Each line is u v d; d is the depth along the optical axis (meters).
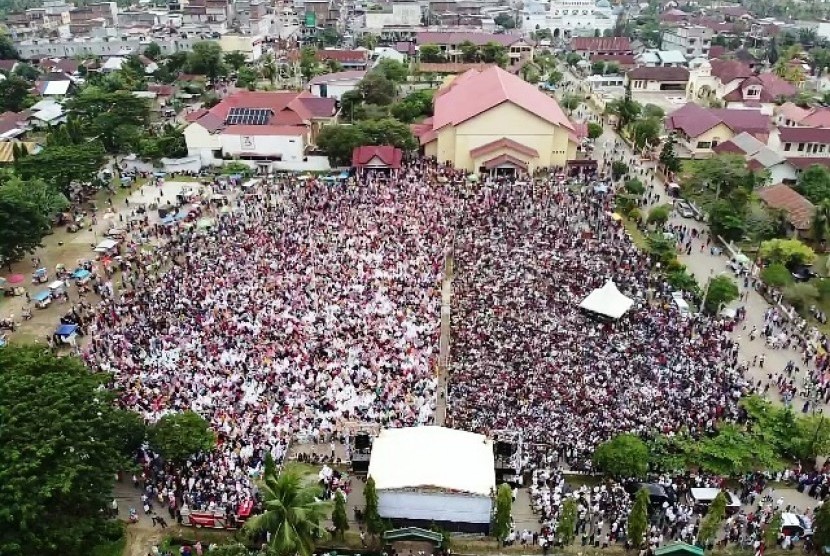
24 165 94.25
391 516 43.88
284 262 74.06
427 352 58.56
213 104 150.88
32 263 79.50
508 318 62.53
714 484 46.28
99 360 57.03
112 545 42.00
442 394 54.53
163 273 74.00
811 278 77.38
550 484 46.41
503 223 84.75
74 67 183.00
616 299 63.44
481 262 73.81
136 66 177.50
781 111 141.50
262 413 51.00
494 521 42.75
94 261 78.88
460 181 104.31
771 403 53.75
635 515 40.75
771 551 42.97
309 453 49.09
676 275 72.25
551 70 194.75
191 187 104.12
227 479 45.41
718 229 86.38
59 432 39.06
